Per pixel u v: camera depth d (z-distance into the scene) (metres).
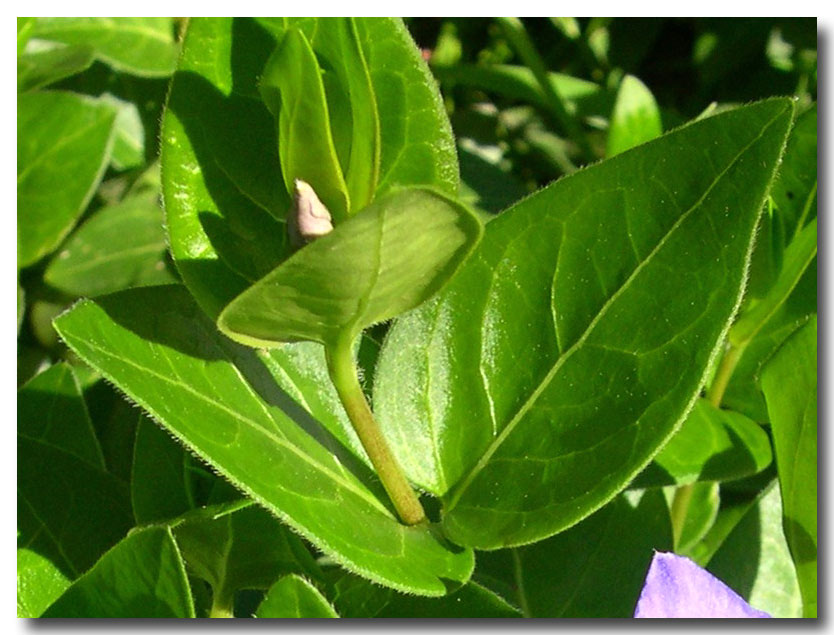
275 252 0.15
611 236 0.15
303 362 0.16
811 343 0.16
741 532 0.21
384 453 0.15
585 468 0.15
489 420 0.16
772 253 0.20
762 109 0.14
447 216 0.12
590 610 0.20
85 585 0.15
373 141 0.13
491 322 0.16
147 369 0.14
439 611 0.16
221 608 0.18
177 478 0.18
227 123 0.14
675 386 0.14
